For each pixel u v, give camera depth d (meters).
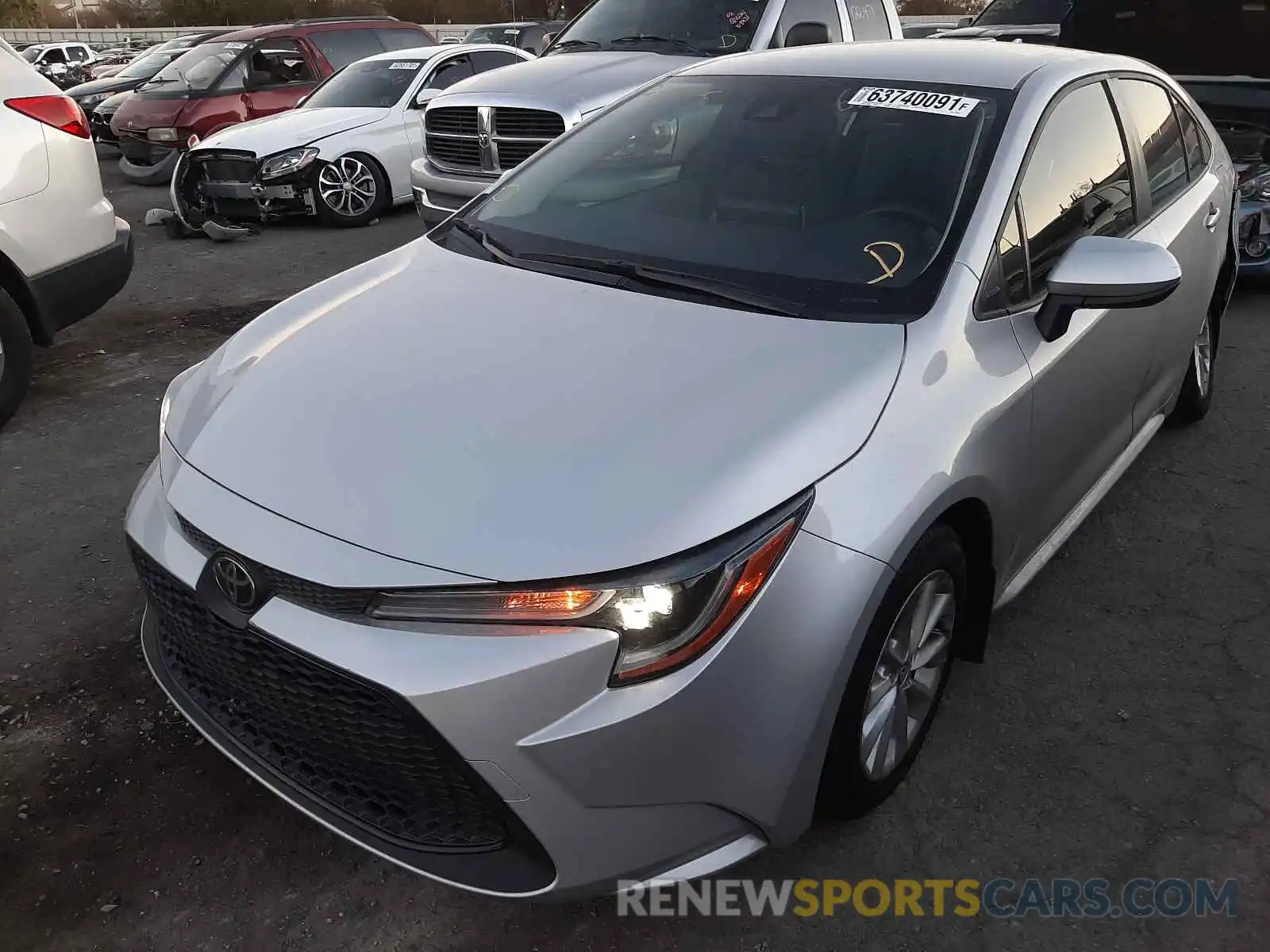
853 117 2.88
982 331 2.37
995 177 2.58
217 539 1.95
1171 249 3.33
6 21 41.31
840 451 1.99
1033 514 2.70
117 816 2.39
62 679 2.84
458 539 1.81
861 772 2.21
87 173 4.48
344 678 1.80
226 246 8.11
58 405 4.73
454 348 2.32
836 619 1.92
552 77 6.39
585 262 2.69
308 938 2.10
